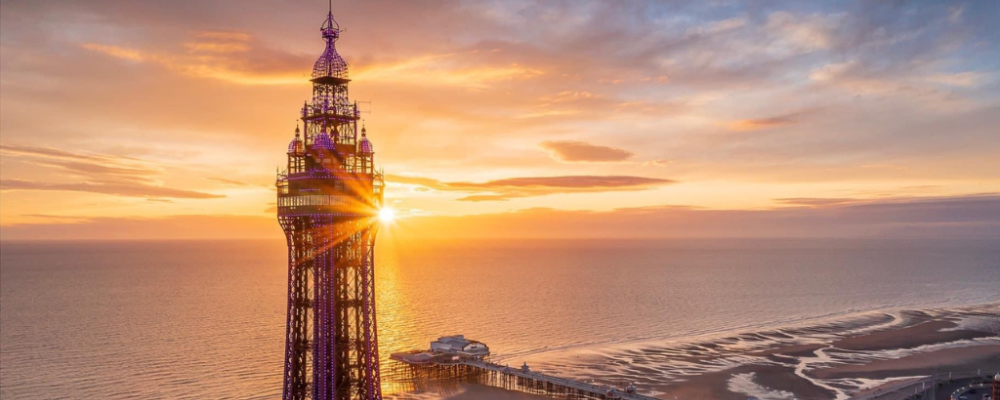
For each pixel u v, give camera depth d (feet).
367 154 322.34
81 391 558.56
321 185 305.32
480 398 552.82
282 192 321.11
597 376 627.46
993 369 653.30
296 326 317.01
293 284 317.63
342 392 313.53
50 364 654.12
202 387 571.28
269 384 580.71
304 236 316.40
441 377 623.36
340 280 315.78
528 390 578.25
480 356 649.20
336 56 320.50
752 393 568.41
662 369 654.94
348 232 314.76
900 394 551.18
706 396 559.79
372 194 321.11
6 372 622.54
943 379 594.65
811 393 568.82
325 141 308.60
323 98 318.65
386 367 654.94
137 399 535.60
